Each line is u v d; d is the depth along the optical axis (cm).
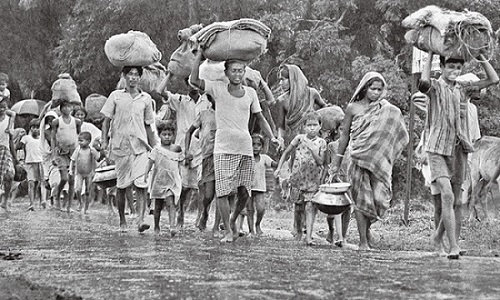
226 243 1475
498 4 3684
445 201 1250
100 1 3931
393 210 2595
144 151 1772
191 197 2622
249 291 888
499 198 2522
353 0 3953
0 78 2452
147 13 3866
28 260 1172
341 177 1662
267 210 2819
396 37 4016
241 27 1556
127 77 1794
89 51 3997
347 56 3862
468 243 1530
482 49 1280
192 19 3856
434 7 1318
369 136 1426
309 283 945
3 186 2625
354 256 1254
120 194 1789
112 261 1159
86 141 2472
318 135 1739
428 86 1263
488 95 3681
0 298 859
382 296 860
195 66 1544
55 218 2161
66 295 866
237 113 1521
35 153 2652
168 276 1002
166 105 2244
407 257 1243
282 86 1861
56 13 4456
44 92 4594
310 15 4094
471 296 868
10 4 4409
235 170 1509
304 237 1652
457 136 1273
